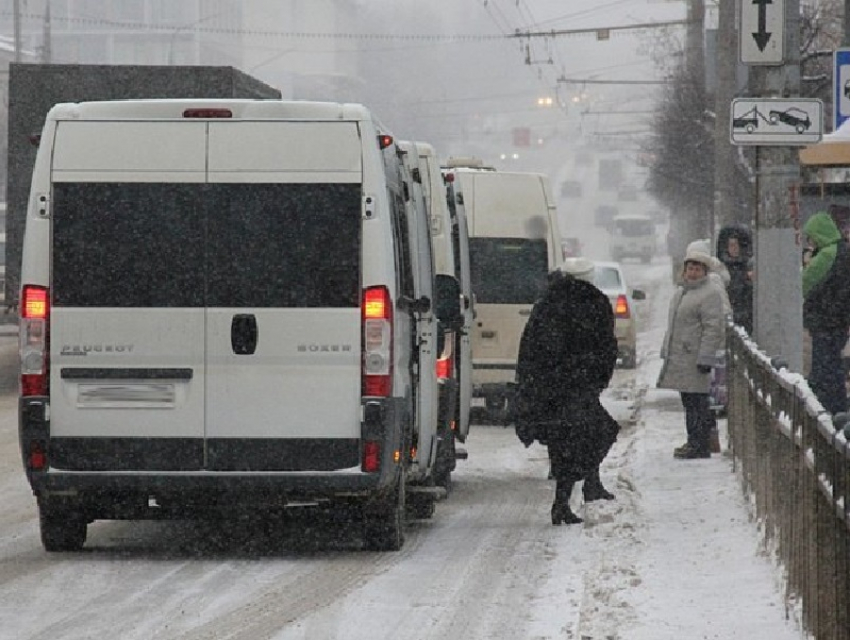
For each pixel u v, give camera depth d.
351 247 29.55
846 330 42.56
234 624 24.22
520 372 35.28
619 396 69.38
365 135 29.73
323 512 34.00
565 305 35.00
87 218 29.73
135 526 35.84
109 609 25.44
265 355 29.53
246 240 29.59
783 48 38.31
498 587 27.41
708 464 42.75
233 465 29.62
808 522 20.98
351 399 29.48
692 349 43.84
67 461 29.70
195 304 29.62
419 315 33.41
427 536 33.81
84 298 29.70
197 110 29.77
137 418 29.64
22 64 63.50
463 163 66.44
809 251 49.00
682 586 25.86
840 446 17.66
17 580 28.16
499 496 41.12
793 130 38.25
